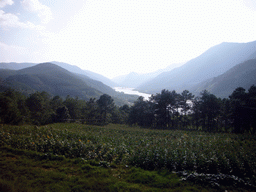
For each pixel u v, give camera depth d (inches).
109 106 3201.3
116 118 3235.7
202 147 738.8
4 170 355.6
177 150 531.8
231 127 2063.2
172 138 1165.1
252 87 1884.8
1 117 1542.8
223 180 342.6
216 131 2041.1
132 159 458.0
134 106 2992.1
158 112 2664.9
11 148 525.0
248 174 400.5
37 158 457.4
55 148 550.0
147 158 438.0
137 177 355.6
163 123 2699.3
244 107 1768.0
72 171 382.0
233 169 406.0
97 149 542.9
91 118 3090.6
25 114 2166.6
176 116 2746.1
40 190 284.2
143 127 2470.5
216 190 310.3
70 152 511.5
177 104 2657.5
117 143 772.6
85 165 414.6
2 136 623.8
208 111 2278.5
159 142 901.2
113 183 324.8
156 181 337.4
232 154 505.7
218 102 2193.7
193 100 2549.2
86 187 303.1
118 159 489.4
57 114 2346.2
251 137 1131.9
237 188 322.7
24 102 2354.8
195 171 385.1
